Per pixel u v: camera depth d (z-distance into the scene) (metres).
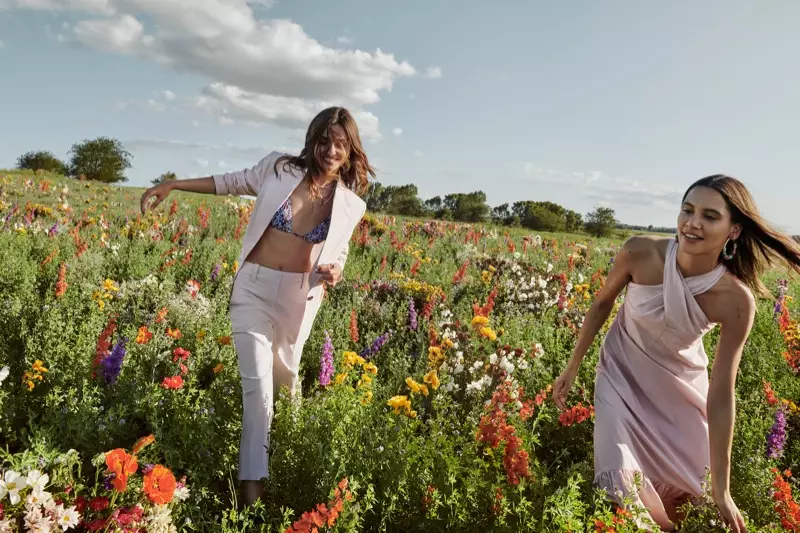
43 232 9.41
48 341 3.89
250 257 3.12
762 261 2.83
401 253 11.53
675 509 2.98
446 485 2.49
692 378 3.00
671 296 2.83
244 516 2.29
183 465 2.77
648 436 2.93
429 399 3.85
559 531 2.22
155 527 2.13
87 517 2.16
